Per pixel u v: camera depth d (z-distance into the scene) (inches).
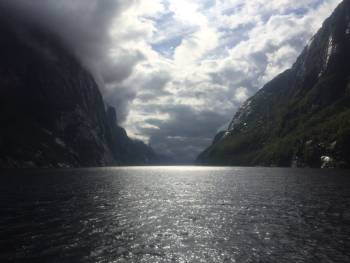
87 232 1566.2
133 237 1481.3
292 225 1722.4
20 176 6195.9
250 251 1279.5
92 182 4795.8
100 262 1151.6
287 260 1177.4
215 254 1242.6
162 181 5255.9
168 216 1978.3
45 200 2662.4
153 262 1152.2
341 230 1609.3
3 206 2326.5
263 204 2465.6
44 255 1224.2
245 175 6850.4
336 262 1159.0
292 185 4047.7
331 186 3831.2
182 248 1317.7
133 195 3085.6
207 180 5442.9
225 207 2330.2
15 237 1469.0
